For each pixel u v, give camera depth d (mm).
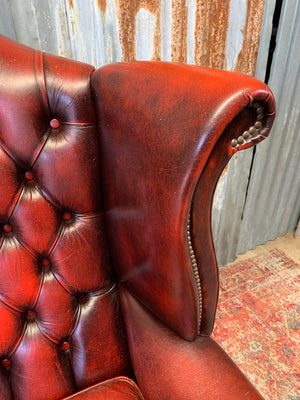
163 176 380
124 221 502
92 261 580
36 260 552
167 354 489
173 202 375
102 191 554
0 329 536
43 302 563
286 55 1124
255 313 1239
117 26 795
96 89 480
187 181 355
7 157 480
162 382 466
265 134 367
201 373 444
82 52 793
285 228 1731
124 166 455
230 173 1235
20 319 558
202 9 873
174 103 367
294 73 1189
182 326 485
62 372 588
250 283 1389
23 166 500
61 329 582
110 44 818
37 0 694
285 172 1511
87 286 589
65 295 577
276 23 1062
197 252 425
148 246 456
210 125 330
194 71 396
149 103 393
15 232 527
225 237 1409
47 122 493
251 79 348
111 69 471
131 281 556
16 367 567
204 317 490
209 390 421
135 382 598
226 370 444
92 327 597
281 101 1236
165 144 369
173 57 922
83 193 538
